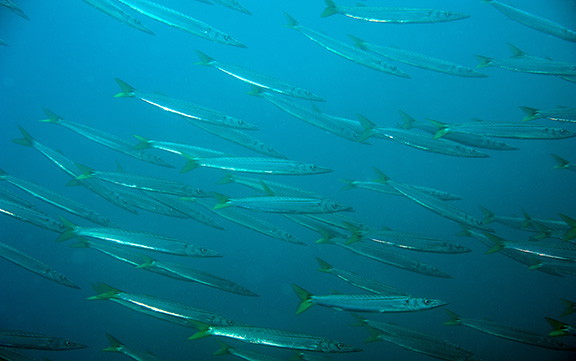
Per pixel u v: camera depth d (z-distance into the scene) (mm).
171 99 6633
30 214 6262
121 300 5859
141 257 6348
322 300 4898
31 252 22094
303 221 6828
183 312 5688
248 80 6863
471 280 18453
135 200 7270
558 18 27047
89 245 6418
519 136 6004
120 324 15547
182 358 13039
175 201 7016
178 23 6504
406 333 6066
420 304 4605
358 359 12688
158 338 14414
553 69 6281
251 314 15773
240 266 19094
